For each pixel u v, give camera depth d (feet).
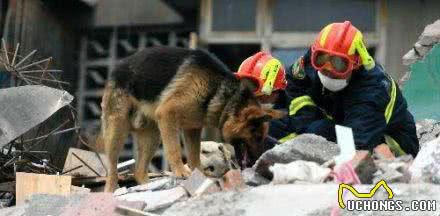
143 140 36.58
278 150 28.60
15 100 43.01
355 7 74.54
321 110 34.60
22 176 36.29
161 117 34.01
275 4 76.13
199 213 25.98
